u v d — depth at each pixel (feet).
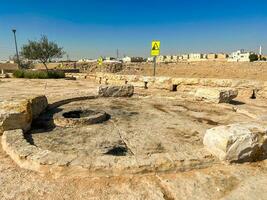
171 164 10.93
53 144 14.32
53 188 9.73
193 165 11.16
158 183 10.10
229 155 11.48
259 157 12.12
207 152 12.05
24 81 52.54
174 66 155.02
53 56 95.55
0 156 12.42
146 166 10.71
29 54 92.68
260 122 15.33
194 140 15.35
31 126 17.43
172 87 35.12
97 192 9.49
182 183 10.10
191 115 21.68
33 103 18.66
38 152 11.71
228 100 26.63
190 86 34.09
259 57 228.43
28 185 9.91
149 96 30.71
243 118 20.75
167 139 15.44
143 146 14.28
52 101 24.40
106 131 16.79
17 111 15.37
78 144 14.37
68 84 47.03
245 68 126.82
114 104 25.99
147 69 152.15
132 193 9.43
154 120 19.80
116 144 14.48
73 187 9.81
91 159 11.05
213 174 10.81
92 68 144.56
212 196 9.25
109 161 10.89
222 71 130.82
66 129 17.07
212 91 26.55
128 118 20.27
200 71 137.28
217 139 11.84
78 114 20.72
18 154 11.60
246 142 11.64
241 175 10.75
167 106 25.45
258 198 9.14
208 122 19.47
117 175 10.53
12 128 15.08
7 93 32.60
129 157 11.30
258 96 30.53
